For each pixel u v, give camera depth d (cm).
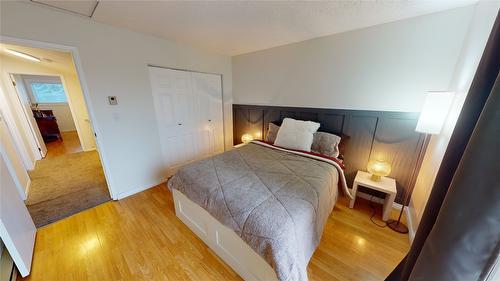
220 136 360
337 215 199
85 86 188
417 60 176
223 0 147
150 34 228
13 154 257
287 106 282
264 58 294
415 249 84
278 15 173
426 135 169
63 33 169
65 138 566
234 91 354
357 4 151
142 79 231
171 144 284
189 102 296
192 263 145
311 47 240
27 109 383
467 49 142
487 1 124
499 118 45
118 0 146
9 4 143
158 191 252
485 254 48
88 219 194
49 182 274
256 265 117
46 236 170
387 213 186
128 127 227
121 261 146
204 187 146
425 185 165
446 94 138
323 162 195
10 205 142
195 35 229
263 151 231
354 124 221
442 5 149
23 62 333
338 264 142
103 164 215
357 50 207
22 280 130
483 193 47
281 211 114
